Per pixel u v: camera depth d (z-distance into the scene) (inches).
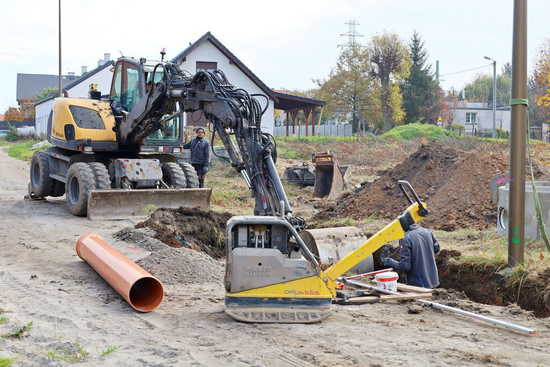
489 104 3120.1
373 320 235.5
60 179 549.3
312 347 200.5
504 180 413.1
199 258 328.5
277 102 1350.9
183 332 217.3
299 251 246.8
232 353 193.9
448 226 427.8
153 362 184.7
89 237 334.3
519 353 196.9
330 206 587.5
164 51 467.5
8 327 215.6
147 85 471.2
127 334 214.2
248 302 230.1
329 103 2204.7
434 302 263.6
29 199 608.1
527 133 305.0
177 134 549.3
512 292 294.2
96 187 491.8
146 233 387.2
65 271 317.1
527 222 354.9
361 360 188.2
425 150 542.0
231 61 1302.9
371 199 521.0
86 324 225.6
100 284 292.7
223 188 744.3
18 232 426.3
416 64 2536.9
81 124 514.9
